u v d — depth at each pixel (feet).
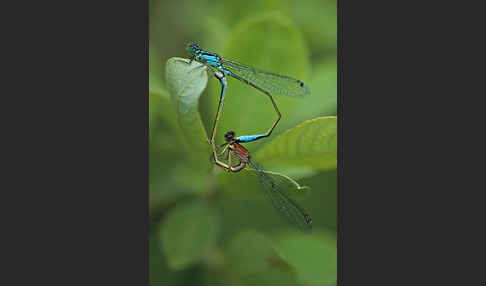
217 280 1.18
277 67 1.19
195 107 1.13
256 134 1.19
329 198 1.18
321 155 1.16
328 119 1.14
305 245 1.18
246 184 1.17
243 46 1.18
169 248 1.18
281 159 1.16
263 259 1.17
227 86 1.18
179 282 1.18
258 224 1.19
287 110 1.19
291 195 1.16
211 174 1.18
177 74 1.14
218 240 1.19
